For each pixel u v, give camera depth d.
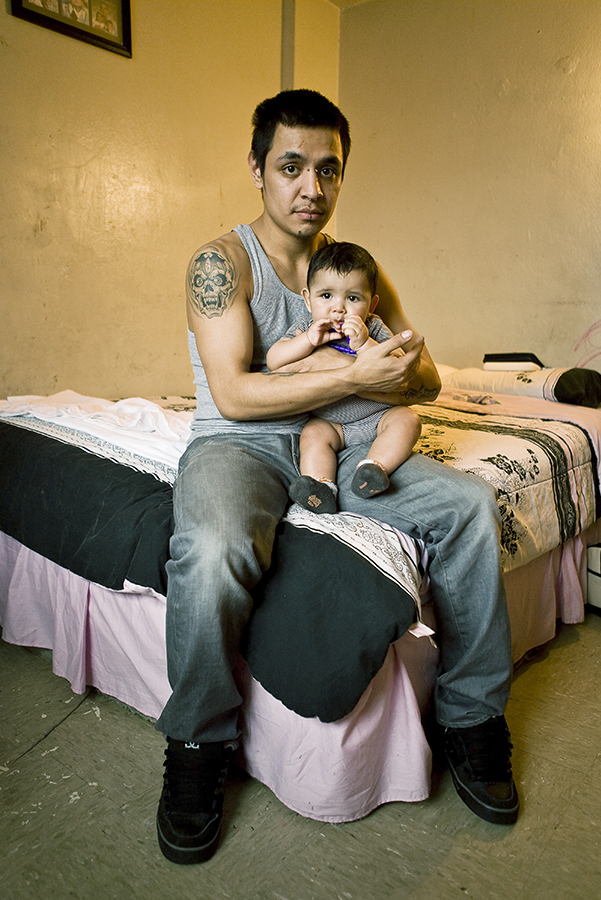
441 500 1.29
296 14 3.48
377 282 1.61
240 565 1.13
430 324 3.72
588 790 1.32
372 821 1.22
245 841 1.16
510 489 1.66
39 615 1.76
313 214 1.40
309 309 1.40
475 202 3.45
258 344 1.44
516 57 3.20
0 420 2.09
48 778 1.31
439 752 1.43
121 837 1.16
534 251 3.28
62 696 1.61
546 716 1.58
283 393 1.27
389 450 1.35
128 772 1.34
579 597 2.06
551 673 1.80
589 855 1.14
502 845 1.17
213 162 3.23
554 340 3.28
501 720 1.32
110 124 2.74
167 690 1.41
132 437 1.84
